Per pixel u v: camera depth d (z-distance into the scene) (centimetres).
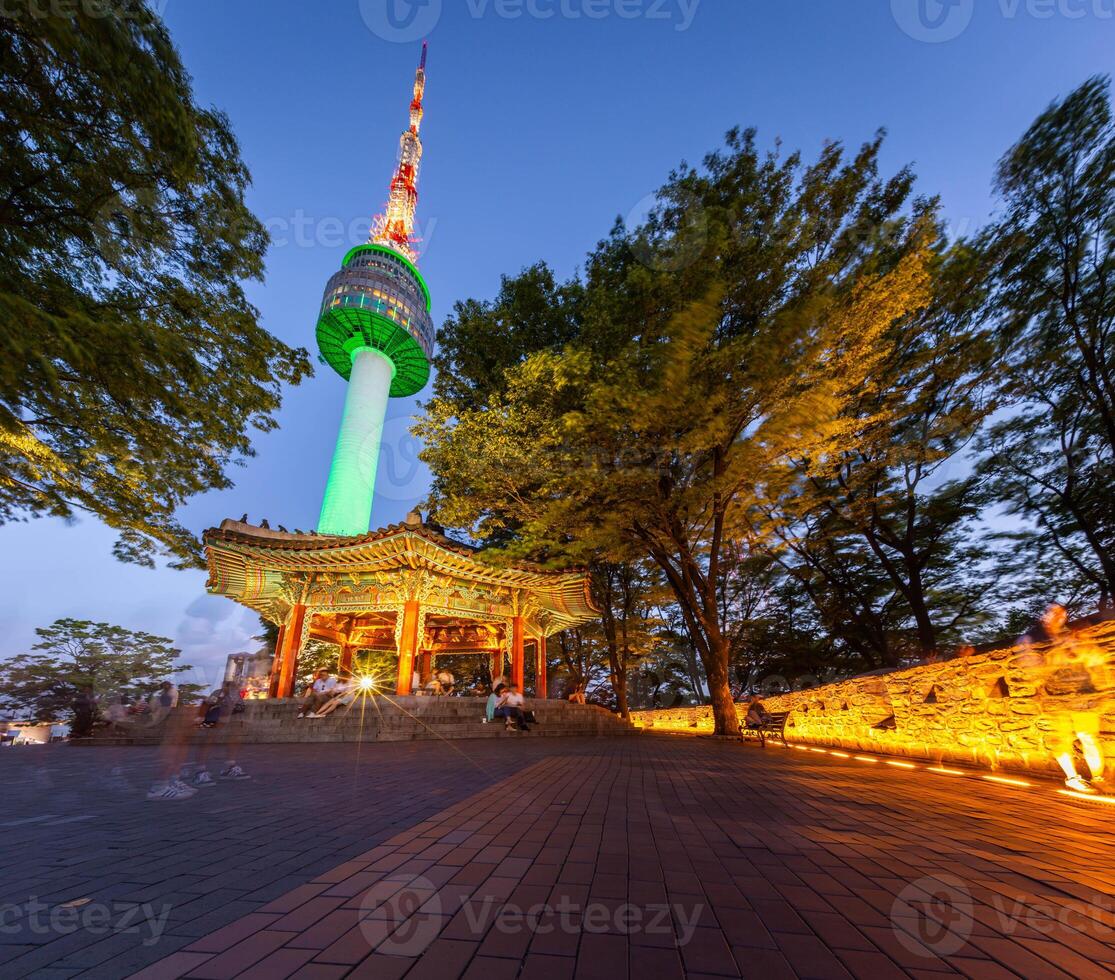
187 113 610
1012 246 1373
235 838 390
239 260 818
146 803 532
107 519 984
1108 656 597
